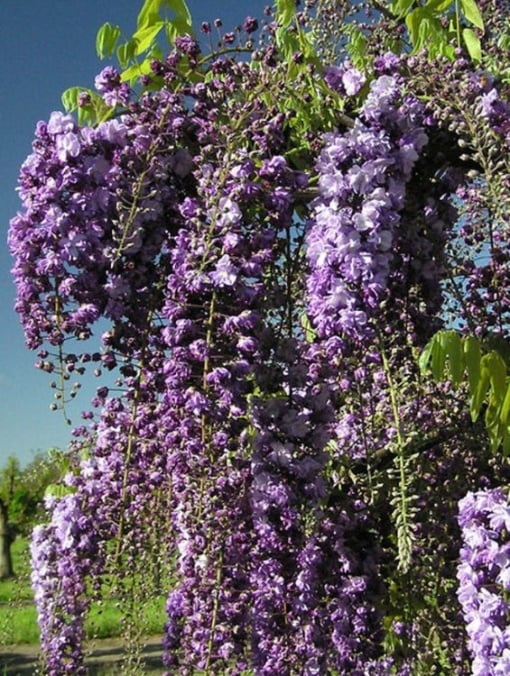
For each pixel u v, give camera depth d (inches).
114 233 85.0
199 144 91.8
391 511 108.4
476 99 86.4
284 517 85.4
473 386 92.4
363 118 91.4
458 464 116.3
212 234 83.5
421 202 96.0
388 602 114.1
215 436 80.7
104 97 93.3
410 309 95.5
